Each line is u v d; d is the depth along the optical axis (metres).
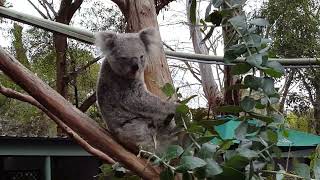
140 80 4.09
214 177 2.10
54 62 13.59
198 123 2.30
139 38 4.20
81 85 13.27
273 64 2.16
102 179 3.36
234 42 2.26
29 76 3.00
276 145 2.27
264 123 2.28
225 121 2.29
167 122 3.84
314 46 9.77
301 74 9.93
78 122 3.10
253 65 2.14
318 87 10.13
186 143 2.35
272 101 2.23
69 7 13.05
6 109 13.16
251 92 2.26
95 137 3.12
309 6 10.41
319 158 2.26
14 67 2.96
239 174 2.08
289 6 9.79
